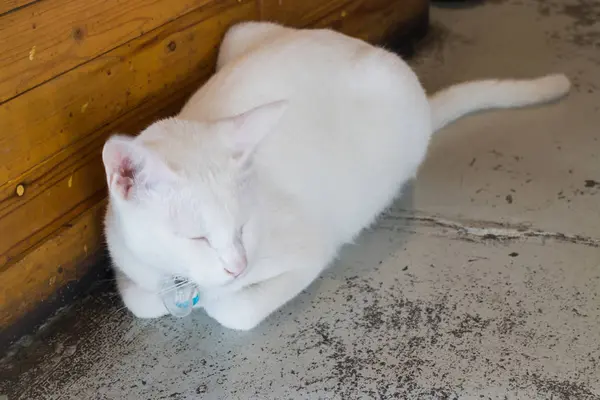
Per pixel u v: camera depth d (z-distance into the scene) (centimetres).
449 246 107
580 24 153
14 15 88
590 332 96
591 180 116
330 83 102
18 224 95
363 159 104
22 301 97
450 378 93
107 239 96
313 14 125
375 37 138
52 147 95
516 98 127
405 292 101
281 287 96
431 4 165
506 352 95
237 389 92
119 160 84
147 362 95
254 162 92
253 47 106
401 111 106
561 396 91
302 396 92
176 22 104
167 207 85
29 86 91
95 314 100
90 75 96
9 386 93
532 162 119
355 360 95
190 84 109
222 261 86
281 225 95
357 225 106
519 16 158
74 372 94
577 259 104
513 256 105
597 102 130
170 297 95
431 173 118
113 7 96
